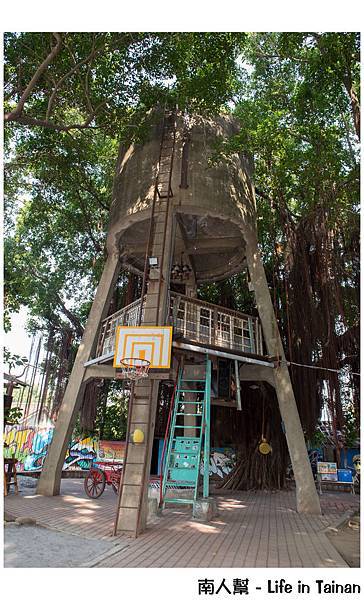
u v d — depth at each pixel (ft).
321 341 47.39
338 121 48.57
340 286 47.16
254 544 25.53
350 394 49.67
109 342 43.11
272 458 55.72
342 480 65.16
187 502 34.09
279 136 39.99
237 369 40.42
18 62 35.42
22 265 65.98
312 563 21.49
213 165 41.96
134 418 32.19
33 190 60.13
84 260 68.95
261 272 45.70
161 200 40.83
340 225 46.91
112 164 64.23
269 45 52.47
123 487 29.45
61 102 42.88
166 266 38.24
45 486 41.96
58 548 22.35
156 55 38.09
